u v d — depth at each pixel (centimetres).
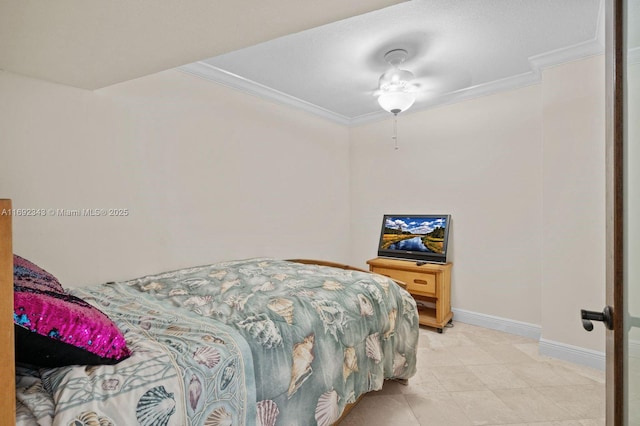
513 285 302
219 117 268
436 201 349
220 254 267
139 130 216
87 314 90
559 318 249
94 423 74
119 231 206
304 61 250
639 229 67
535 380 219
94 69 161
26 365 87
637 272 68
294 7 114
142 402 82
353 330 165
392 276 337
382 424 176
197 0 106
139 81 217
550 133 251
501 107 306
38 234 172
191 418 91
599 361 232
